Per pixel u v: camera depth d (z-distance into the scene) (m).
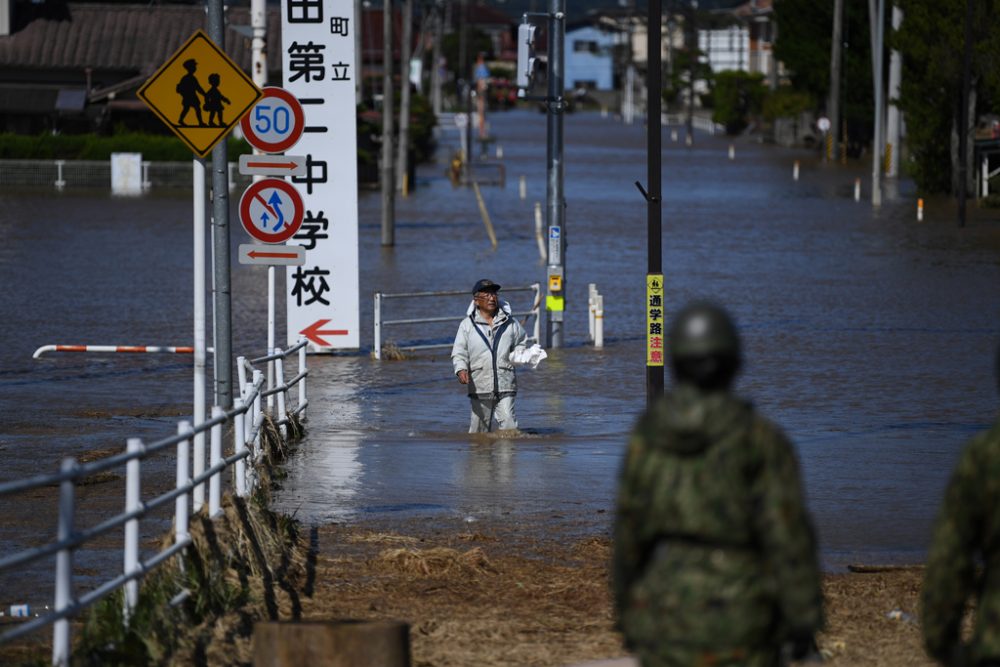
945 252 132.88
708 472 14.80
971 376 69.56
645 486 15.12
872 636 26.88
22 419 56.50
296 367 73.06
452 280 110.31
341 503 41.44
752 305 98.00
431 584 31.70
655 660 14.95
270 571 31.20
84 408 59.44
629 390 66.69
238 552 30.53
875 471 46.72
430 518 39.41
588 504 41.31
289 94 52.72
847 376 69.56
